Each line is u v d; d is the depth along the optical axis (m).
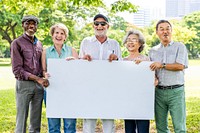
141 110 4.87
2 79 20.73
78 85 4.87
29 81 5.19
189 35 32.56
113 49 4.95
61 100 4.89
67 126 5.16
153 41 33.47
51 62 4.84
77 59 4.83
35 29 5.25
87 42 4.97
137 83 4.83
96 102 4.88
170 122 7.71
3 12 25.31
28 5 12.18
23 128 5.33
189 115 8.96
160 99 4.89
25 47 5.16
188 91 14.95
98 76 4.84
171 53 4.79
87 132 5.02
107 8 17.42
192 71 27.50
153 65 4.72
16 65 5.14
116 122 7.96
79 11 24.73
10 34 28.91
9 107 10.42
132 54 5.02
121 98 4.86
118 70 4.82
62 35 5.08
